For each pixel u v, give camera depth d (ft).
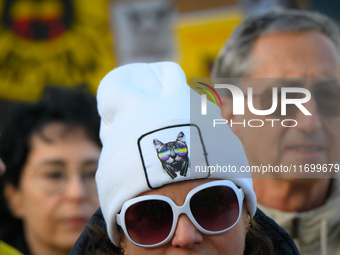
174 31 24.85
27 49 24.67
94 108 16.87
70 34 24.99
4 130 16.74
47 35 24.88
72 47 24.94
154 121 8.21
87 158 16.11
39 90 24.36
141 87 8.87
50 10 25.02
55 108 16.42
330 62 14.30
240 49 14.92
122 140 8.32
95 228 9.62
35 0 25.05
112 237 8.70
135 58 24.93
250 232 9.61
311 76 13.91
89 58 24.90
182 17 24.84
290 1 23.32
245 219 8.86
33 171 16.02
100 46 24.97
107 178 8.47
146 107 8.41
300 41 14.20
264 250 9.66
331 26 14.92
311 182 13.70
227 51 15.31
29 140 16.26
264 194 13.98
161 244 7.86
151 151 8.00
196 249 7.82
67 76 24.67
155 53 24.93
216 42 24.47
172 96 8.51
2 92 24.02
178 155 7.91
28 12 24.97
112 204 8.35
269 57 14.21
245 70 14.44
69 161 15.98
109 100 8.81
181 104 8.41
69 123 16.20
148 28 24.99
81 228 15.76
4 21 24.75
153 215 7.89
